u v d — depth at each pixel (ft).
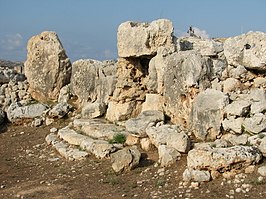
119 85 57.16
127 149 42.42
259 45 44.39
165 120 49.24
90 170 43.32
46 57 73.20
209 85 46.11
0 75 78.38
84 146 49.57
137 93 57.06
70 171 44.01
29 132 64.13
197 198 32.19
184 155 40.55
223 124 41.52
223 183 34.04
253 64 44.09
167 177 37.55
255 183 32.96
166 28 53.88
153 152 44.83
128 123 48.75
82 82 67.36
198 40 59.47
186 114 46.52
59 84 73.15
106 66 64.28
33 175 44.42
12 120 68.33
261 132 38.96
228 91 45.11
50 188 38.88
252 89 44.01
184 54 47.67
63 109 66.23
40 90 73.67
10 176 44.65
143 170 40.40
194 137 44.11
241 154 35.01
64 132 55.83
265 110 40.34
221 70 47.62
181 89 47.03
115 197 34.55
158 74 51.85
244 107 40.57
